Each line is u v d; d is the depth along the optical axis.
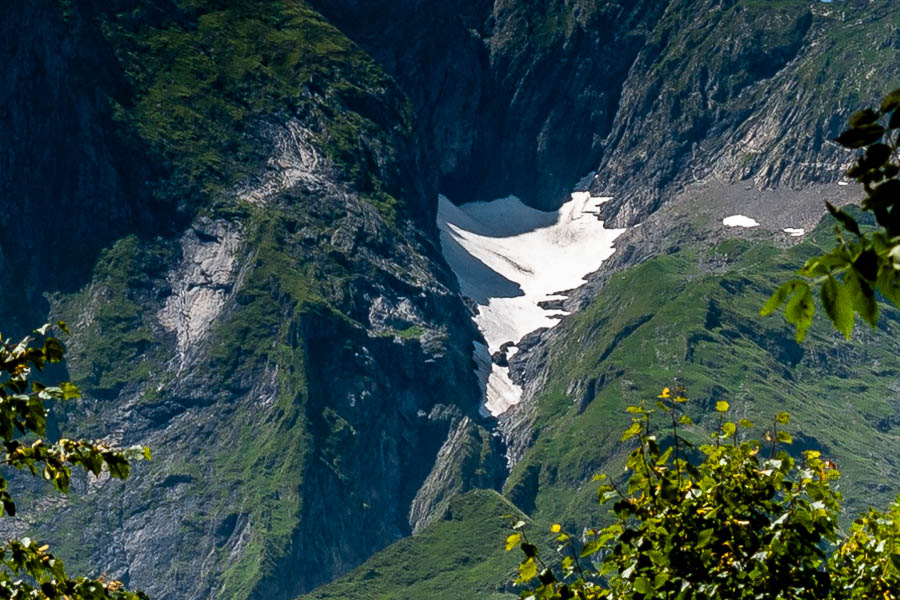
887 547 52.88
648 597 51.59
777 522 52.22
